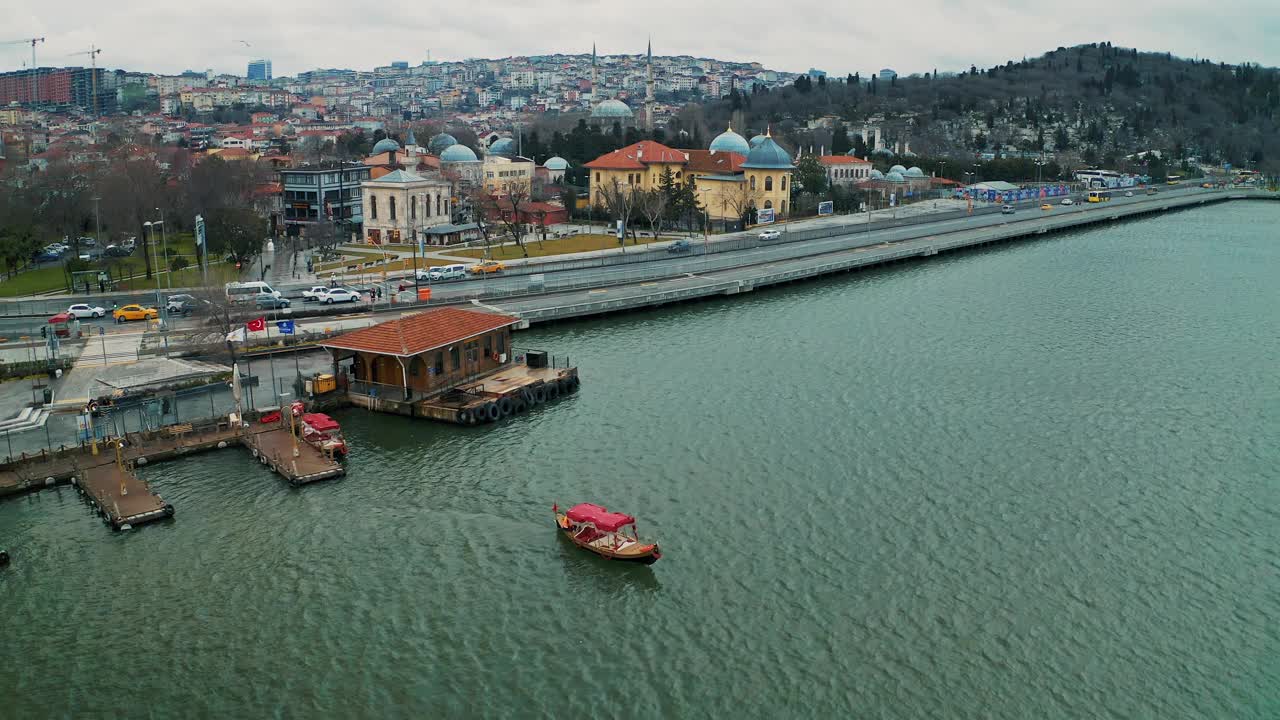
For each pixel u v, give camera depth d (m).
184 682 67.06
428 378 117.00
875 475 98.88
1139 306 181.75
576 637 71.69
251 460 102.25
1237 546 85.44
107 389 110.75
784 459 102.69
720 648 70.38
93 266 197.25
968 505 92.31
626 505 91.88
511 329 156.88
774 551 83.31
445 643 71.06
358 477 98.44
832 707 64.50
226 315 129.62
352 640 71.38
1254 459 104.75
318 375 119.19
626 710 64.19
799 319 167.50
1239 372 137.38
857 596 76.62
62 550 83.50
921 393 125.06
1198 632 72.88
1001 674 67.88
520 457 103.50
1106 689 66.62
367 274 195.75
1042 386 129.25
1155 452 106.31
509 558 82.44
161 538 85.56
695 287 184.00
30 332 142.50
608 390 125.94
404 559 82.25
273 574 79.81
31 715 63.91
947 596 76.88
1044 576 79.94
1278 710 64.88
